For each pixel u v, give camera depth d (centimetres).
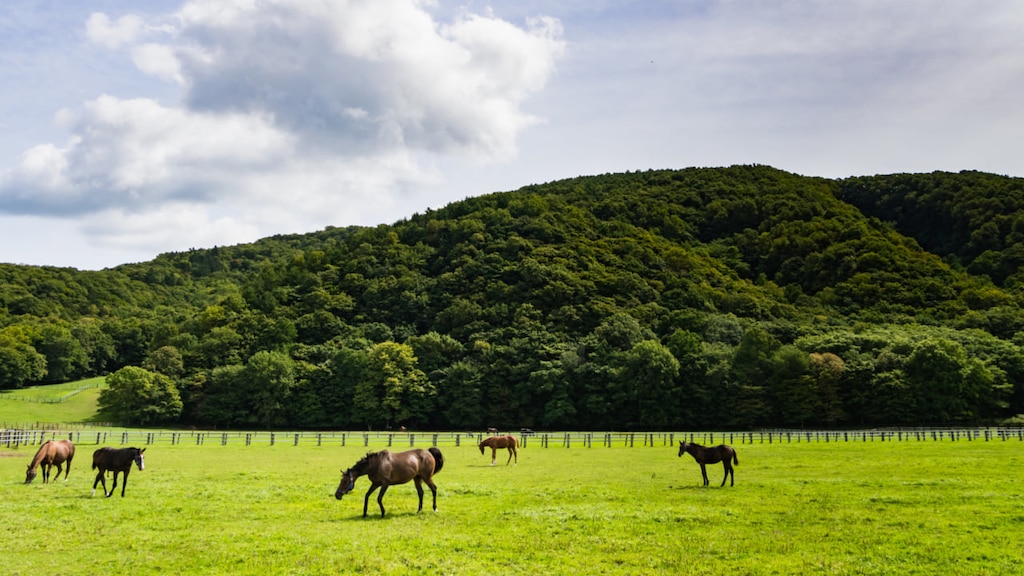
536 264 10825
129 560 1273
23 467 2936
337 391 8662
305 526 1591
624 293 10681
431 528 1564
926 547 1365
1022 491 2100
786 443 5044
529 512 1753
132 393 8512
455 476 2727
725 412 7938
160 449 4359
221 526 1588
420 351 9194
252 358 8712
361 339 9519
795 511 1773
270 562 1256
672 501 1966
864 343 8375
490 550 1357
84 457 3572
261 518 1702
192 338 10100
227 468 3022
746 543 1405
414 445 4984
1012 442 4916
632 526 1583
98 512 1745
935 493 2062
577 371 8425
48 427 7312
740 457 3644
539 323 9675
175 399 8612
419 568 1227
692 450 2355
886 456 3616
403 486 2312
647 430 8019
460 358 9250
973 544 1389
